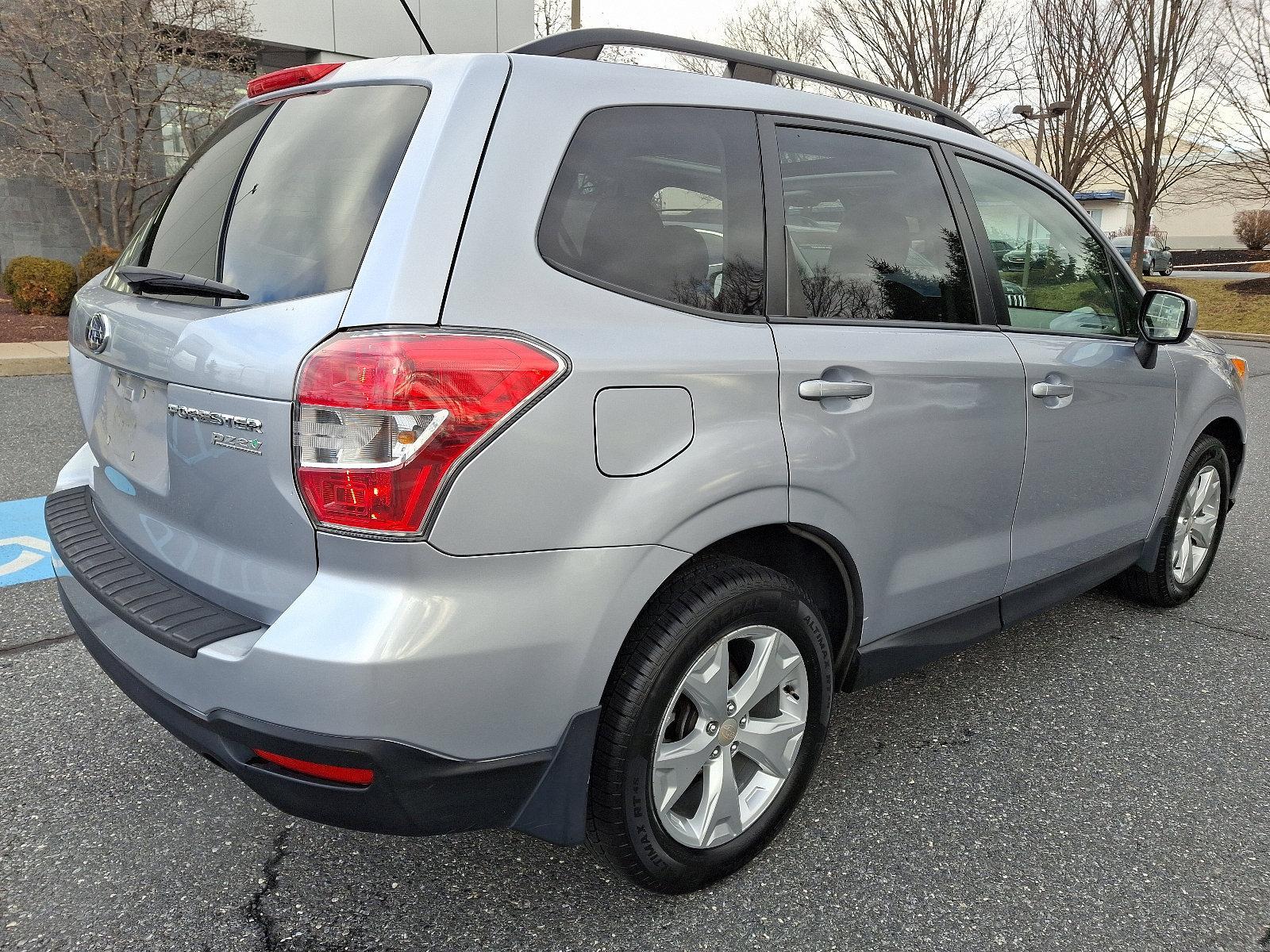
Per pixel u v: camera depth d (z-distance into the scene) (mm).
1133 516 3580
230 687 1720
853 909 2186
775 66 2465
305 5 14750
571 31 2121
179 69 13062
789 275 2301
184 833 2420
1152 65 18359
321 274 1784
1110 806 2621
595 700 1883
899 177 2664
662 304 2021
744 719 2195
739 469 2035
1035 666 3520
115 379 2295
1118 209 40625
